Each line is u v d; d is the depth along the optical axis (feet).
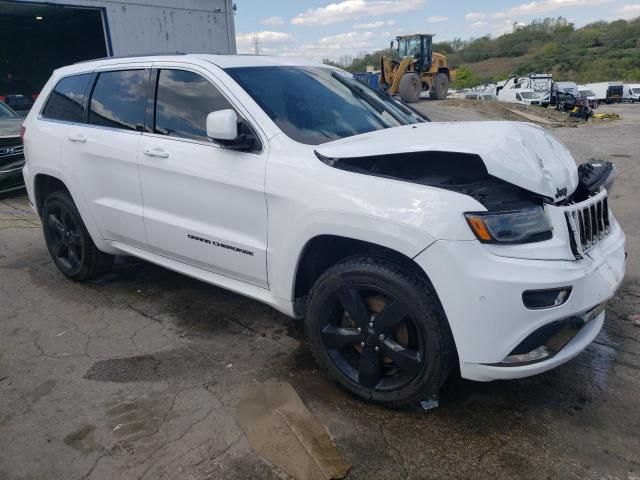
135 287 15.05
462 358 8.19
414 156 9.00
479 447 8.45
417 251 8.11
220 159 10.66
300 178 9.45
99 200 13.48
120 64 13.33
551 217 8.28
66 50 88.17
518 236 7.95
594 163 10.73
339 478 7.82
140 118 12.50
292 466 8.04
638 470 7.95
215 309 13.56
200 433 8.82
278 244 9.89
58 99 14.90
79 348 11.67
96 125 13.52
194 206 11.29
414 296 8.41
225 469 8.02
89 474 7.99
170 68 12.09
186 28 55.42
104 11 48.52
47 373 10.69
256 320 12.91
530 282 7.75
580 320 8.22
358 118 11.58
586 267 8.40
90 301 14.14
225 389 10.05
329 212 8.94
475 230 7.86
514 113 87.76
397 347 8.87
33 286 15.23
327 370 9.89
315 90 11.82
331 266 9.77
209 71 11.28
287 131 10.21
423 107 87.92
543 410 9.36
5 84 82.07
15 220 22.72
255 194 10.07
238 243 10.59
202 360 11.10
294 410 9.30
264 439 8.63
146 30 52.01
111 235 13.66
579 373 10.47
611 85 184.85
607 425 8.94
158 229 12.15
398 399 9.03
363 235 8.60
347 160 9.29
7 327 12.71
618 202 24.72
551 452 8.33
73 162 13.80
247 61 11.98
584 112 91.86
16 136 25.91
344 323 9.65
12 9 60.80
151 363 11.01
